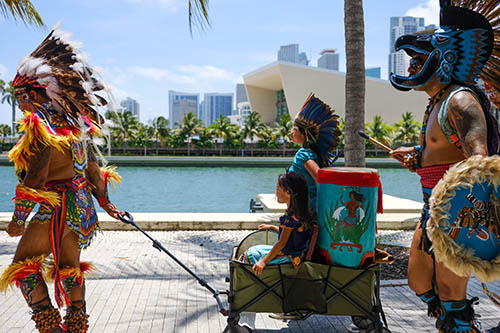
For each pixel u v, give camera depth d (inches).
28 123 119.7
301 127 159.6
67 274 127.0
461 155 117.3
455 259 106.3
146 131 3250.5
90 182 143.9
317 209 136.6
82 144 134.3
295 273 133.5
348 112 276.4
